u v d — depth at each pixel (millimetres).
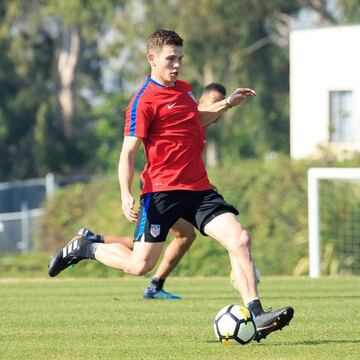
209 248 59969
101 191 69938
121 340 22391
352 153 69188
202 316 27594
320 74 85750
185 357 19609
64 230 70625
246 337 20781
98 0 124375
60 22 141875
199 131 22047
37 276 60438
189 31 122000
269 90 127188
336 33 85000
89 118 153750
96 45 157500
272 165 65875
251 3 124375
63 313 28797
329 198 59594
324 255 58562
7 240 78625
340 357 19469
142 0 126250
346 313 28203
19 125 136625
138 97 21781
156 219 21906
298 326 24781
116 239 24219
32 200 111688
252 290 20812
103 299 33719
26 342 22172
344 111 84938
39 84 137750
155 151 21828
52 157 134375
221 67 125625
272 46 126625
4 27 134125
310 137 86125
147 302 32344
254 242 62188
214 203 21609
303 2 130250
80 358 19641
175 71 21703
